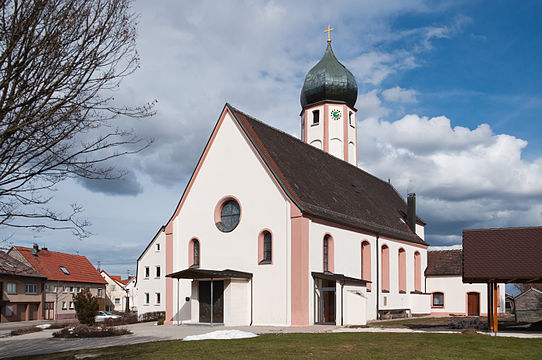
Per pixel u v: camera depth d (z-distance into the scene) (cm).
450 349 1923
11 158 1116
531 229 2573
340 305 3288
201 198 3666
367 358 1706
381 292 4231
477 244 2581
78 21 1118
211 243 3556
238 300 3234
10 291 6103
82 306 3123
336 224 3588
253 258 3334
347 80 5488
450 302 5344
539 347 1984
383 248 4438
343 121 5478
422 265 5331
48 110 1106
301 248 3158
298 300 3122
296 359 1669
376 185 5525
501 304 5344
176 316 3631
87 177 1204
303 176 3784
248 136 3506
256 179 3422
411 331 2675
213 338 2294
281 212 3272
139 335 2686
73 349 2145
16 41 1053
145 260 6138
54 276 7144
